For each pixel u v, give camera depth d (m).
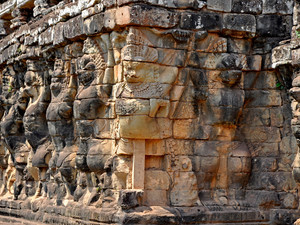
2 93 24.83
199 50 18.11
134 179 17.56
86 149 18.86
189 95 18.20
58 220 19.97
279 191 18.44
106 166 18.06
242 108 18.67
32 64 21.95
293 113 17.66
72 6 19.31
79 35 18.98
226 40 18.30
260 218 18.28
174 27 17.66
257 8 18.36
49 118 20.73
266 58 18.53
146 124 17.47
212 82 18.31
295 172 17.47
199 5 17.92
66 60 20.19
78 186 19.70
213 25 18.03
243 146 18.66
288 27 18.48
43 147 21.77
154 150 17.81
